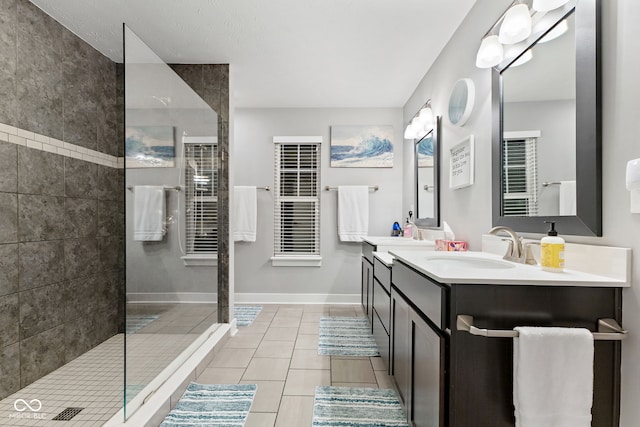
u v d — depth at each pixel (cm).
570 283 103
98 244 272
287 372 215
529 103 148
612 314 104
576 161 121
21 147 204
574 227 121
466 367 105
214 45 250
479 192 197
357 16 213
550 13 134
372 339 271
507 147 165
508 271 118
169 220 200
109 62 285
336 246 384
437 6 204
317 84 321
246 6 203
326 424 160
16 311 200
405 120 373
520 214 155
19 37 202
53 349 226
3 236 192
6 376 192
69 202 243
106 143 282
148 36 237
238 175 382
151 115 178
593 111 113
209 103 280
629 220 102
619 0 104
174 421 163
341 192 374
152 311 179
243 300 382
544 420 97
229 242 283
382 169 383
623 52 104
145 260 172
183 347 220
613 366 104
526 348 96
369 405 176
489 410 105
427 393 124
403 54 263
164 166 193
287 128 383
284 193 387
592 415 104
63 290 237
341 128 381
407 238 320
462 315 104
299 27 225
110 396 189
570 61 125
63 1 203
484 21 189
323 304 379
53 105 228
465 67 215
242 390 192
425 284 128
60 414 170
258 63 278
